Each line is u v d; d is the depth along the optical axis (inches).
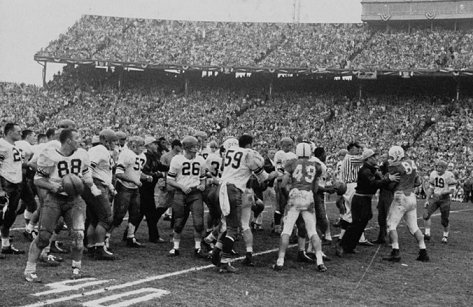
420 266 389.7
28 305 242.8
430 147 1403.8
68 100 1839.3
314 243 357.1
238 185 344.2
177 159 377.7
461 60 1567.4
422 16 1791.3
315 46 1827.0
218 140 1593.3
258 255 400.8
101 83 1939.0
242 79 1904.5
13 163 364.5
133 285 290.0
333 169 1245.1
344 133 1536.7
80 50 1925.4
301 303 271.7
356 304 276.1
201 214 380.8
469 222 729.0
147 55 1898.4
